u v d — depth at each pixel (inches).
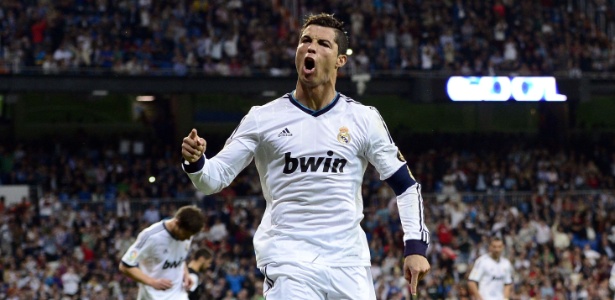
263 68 1007.6
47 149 1050.1
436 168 1069.1
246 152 175.3
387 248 812.0
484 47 1088.8
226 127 1152.2
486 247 828.6
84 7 990.4
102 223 826.2
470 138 1170.0
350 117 176.9
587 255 864.3
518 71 1074.7
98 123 1109.1
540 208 933.2
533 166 1108.5
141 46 987.3
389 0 1099.3
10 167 979.3
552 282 796.0
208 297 705.6
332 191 173.3
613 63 1112.8
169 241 329.4
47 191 933.8
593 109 1233.4
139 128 1120.8
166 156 1039.0
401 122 1208.2
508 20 1125.1
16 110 1086.4
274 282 173.6
